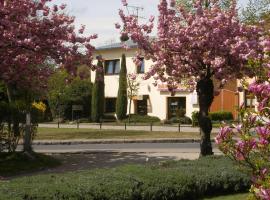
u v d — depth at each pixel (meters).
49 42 15.13
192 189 9.34
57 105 47.78
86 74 16.98
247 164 4.66
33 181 8.71
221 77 14.40
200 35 14.38
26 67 15.80
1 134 15.30
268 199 4.05
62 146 23.52
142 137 27.00
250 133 4.54
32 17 15.35
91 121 46.84
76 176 9.30
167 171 9.92
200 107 14.97
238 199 9.25
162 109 45.44
